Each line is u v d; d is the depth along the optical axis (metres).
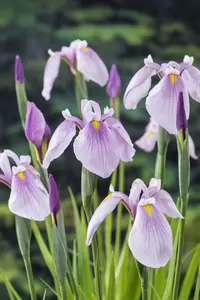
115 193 1.33
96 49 4.28
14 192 1.35
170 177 3.76
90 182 1.38
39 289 3.13
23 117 1.63
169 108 1.36
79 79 1.66
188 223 3.09
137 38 4.07
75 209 1.64
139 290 1.57
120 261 1.65
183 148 1.37
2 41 4.29
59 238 1.35
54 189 1.33
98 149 1.30
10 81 4.23
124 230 3.47
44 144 1.45
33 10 4.30
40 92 4.24
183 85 1.37
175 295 1.42
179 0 4.77
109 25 4.21
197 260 1.55
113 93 1.69
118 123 1.34
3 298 3.18
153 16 4.84
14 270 3.17
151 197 1.32
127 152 1.34
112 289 1.53
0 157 1.41
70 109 3.97
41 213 1.35
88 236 1.31
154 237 1.27
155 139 1.63
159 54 4.34
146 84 1.44
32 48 4.37
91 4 4.80
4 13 4.20
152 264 1.26
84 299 1.49
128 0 4.88
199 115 4.04
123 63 4.20
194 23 4.79
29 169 1.37
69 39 4.21
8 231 3.68
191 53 4.25
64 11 4.51
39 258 3.35
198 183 3.96
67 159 4.02
